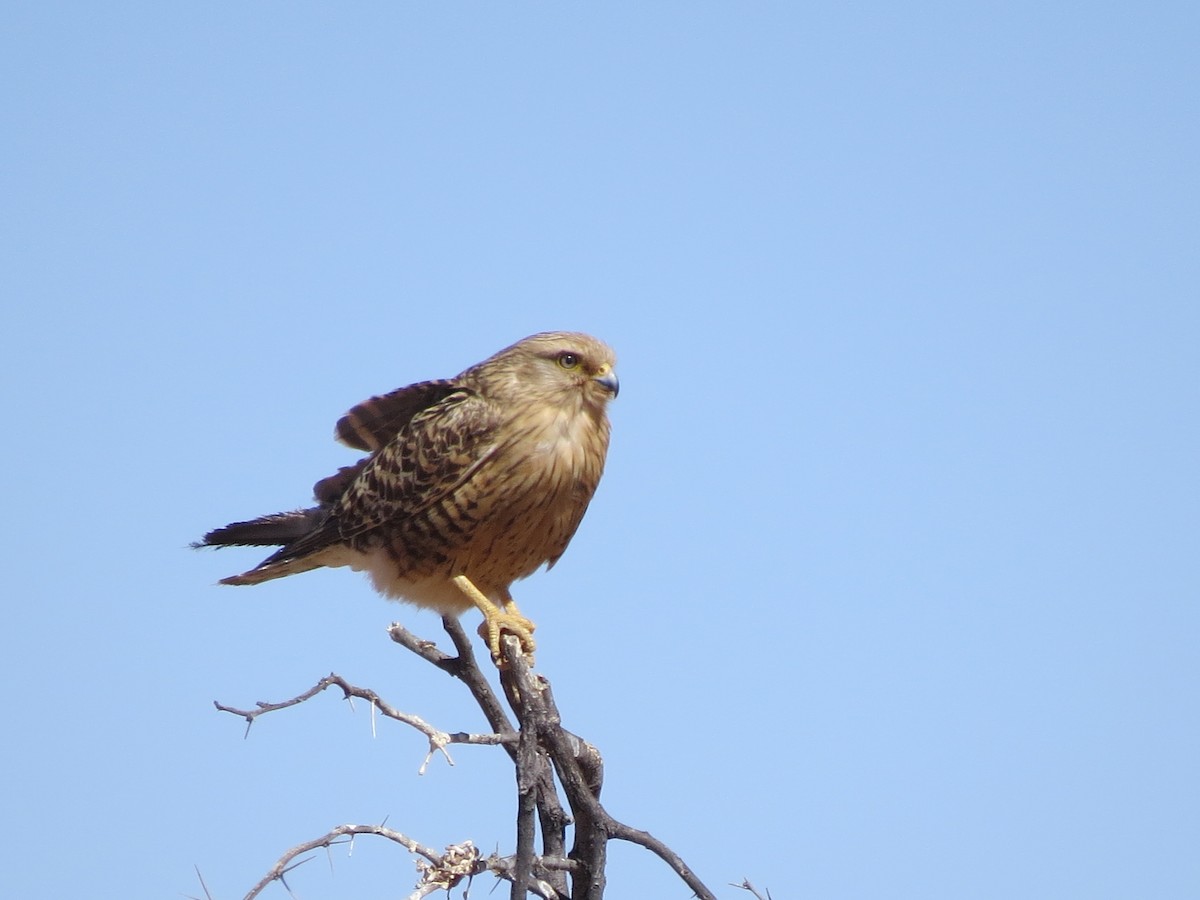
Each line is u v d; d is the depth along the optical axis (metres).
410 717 8.60
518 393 12.23
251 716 8.48
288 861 8.12
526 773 8.35
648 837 9.07
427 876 8.41
